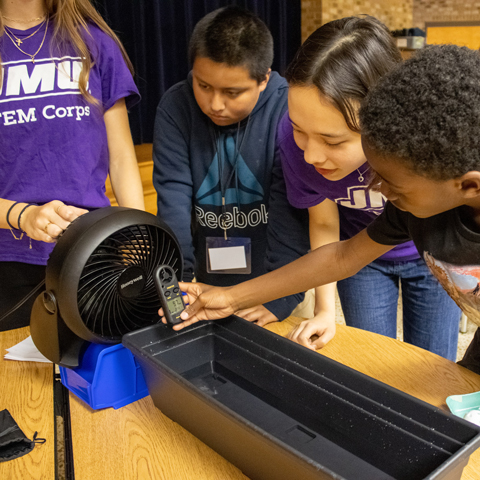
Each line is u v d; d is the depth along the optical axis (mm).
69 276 876
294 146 1224
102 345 996
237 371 1029
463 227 819
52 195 1278
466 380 1021
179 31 3686
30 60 1244
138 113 3648
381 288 1525
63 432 959
